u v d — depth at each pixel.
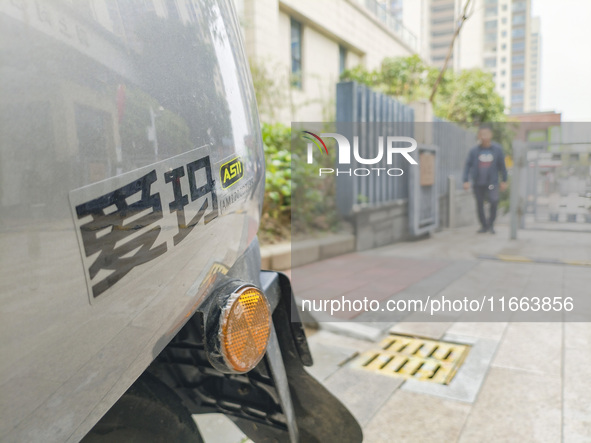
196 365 1.18
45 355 0.63
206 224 0.85
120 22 0.70
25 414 0.63
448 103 11.88
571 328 3.01
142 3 0.74
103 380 0.72
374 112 5.98
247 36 8.18
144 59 0.73
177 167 0.77
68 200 0.62
